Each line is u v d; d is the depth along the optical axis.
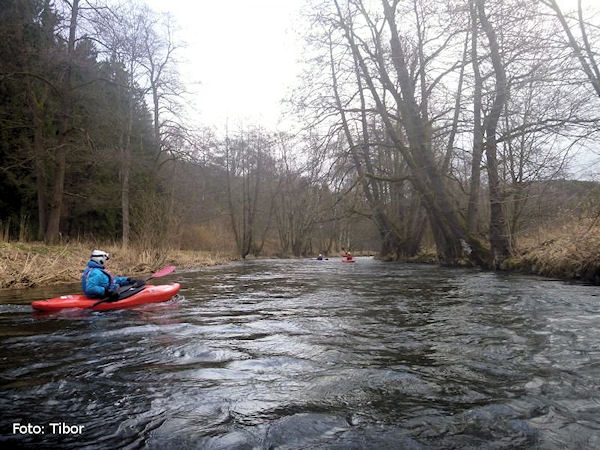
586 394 3.21
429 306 7.24
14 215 19.77
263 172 37.38
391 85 15.62
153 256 16.80
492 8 9.94
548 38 9.40
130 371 3.83
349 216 20.48
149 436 2.62
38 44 16.97
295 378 3.62
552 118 10.75
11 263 11.40
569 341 4.69
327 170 15.81
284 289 10.33
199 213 33.66
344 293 9.30
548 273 11.57
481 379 3.57
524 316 6.14
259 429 2.70
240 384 3.48
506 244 14.24
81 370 3.86
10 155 17.92
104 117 20.20
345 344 4.73
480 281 11.02
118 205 24.98
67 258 14.22
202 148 21.89
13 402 3.15
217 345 4.71
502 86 10.79
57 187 17.36
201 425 2.76
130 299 7.54
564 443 2.51
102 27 16.33
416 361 4.09
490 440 2.55
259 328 5.61
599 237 10.05
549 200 14.29
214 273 16.31
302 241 41.28
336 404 3.08
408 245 24.00
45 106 19.44
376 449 2.46
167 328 5.66
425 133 15.48
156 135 22.95
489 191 14.18
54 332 5.46
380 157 22.08
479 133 13.49
